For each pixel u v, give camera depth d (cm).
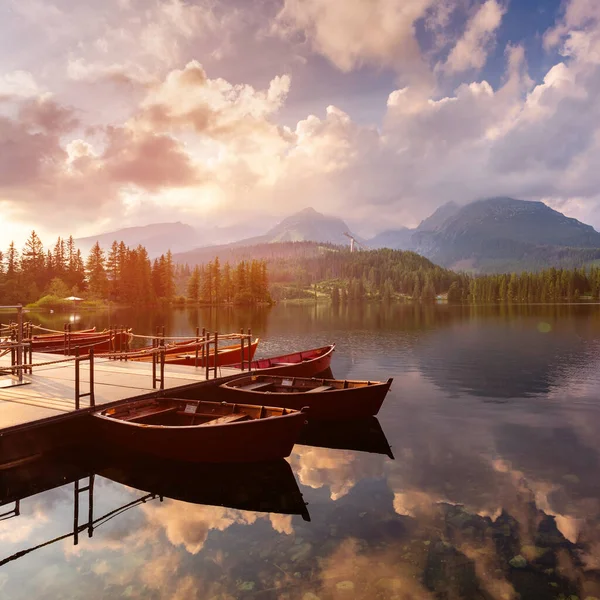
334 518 781
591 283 18538
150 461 1055
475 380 2125
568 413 1498
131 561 657
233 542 706
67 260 12756
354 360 2811
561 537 705
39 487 937
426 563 639
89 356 1106
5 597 579
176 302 13062
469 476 966
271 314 9425
